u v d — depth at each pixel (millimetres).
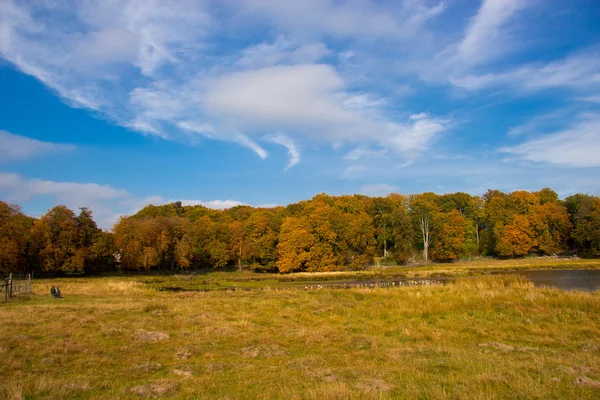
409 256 85188
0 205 63125
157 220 79438
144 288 45188
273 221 88500
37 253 65562
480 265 77500
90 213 71812
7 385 10352
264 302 28094
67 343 15492
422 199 95812
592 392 9086
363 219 84188
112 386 10906
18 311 22562
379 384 10164
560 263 72375
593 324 18078
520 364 12000
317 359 13648
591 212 81438
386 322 21109
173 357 14406
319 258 78812
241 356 14625
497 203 97062
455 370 11766
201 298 32406
